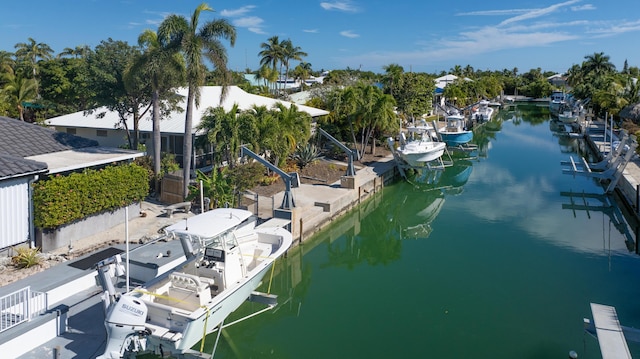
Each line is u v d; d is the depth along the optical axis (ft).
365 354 38.83
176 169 73.41
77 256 45.98
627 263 59.36
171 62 64.44
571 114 202.28
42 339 33.40
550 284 53.26
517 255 63.05
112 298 32.89
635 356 36.40
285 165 92.73
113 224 55.77
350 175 86.63
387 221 82.74
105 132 91.35
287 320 45.21
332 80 195.42
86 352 32.63
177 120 87.04
